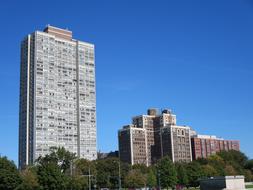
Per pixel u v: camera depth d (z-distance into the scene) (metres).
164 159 194.88
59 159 181.00
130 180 190.62
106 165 198.88
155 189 187.00
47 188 150.00
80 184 164.00
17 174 145.25
